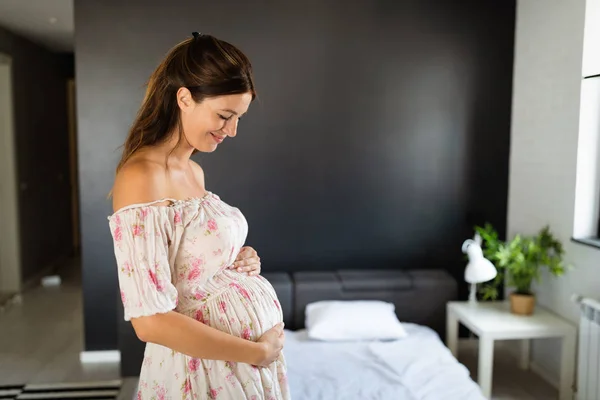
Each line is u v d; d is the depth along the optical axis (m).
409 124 3.60
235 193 3.54
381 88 3.56
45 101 6.12
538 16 3.32
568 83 3.03
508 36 3.61
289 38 3.47
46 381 3.29
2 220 5.18
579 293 2.95
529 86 3.43
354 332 2.96
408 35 3.55
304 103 3.52
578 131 2.95
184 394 1.13
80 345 3.89
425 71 3.58
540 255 3.07
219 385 1.15
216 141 1.13
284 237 3.60
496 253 3.09
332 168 3.58
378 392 2.35
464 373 2.56
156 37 3.39
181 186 1.16
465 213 3.69
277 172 3.55
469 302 3.29
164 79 1.09
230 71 1.05
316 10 3.48
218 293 1.18
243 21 3.44
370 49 3.53
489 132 3.65
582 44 2.90
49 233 6.22
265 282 1.30
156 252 1.03
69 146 7.12
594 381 2.59
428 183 3.65
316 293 3.31
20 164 5.31
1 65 5.03
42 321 4.42
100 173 3.47
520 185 3.55
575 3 2.96
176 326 1.02
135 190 1.04
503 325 2.90
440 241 3.69
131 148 1.11
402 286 3.37
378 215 3.64
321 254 3.63
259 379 1.18
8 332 4.17
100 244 3.52
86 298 3.55
